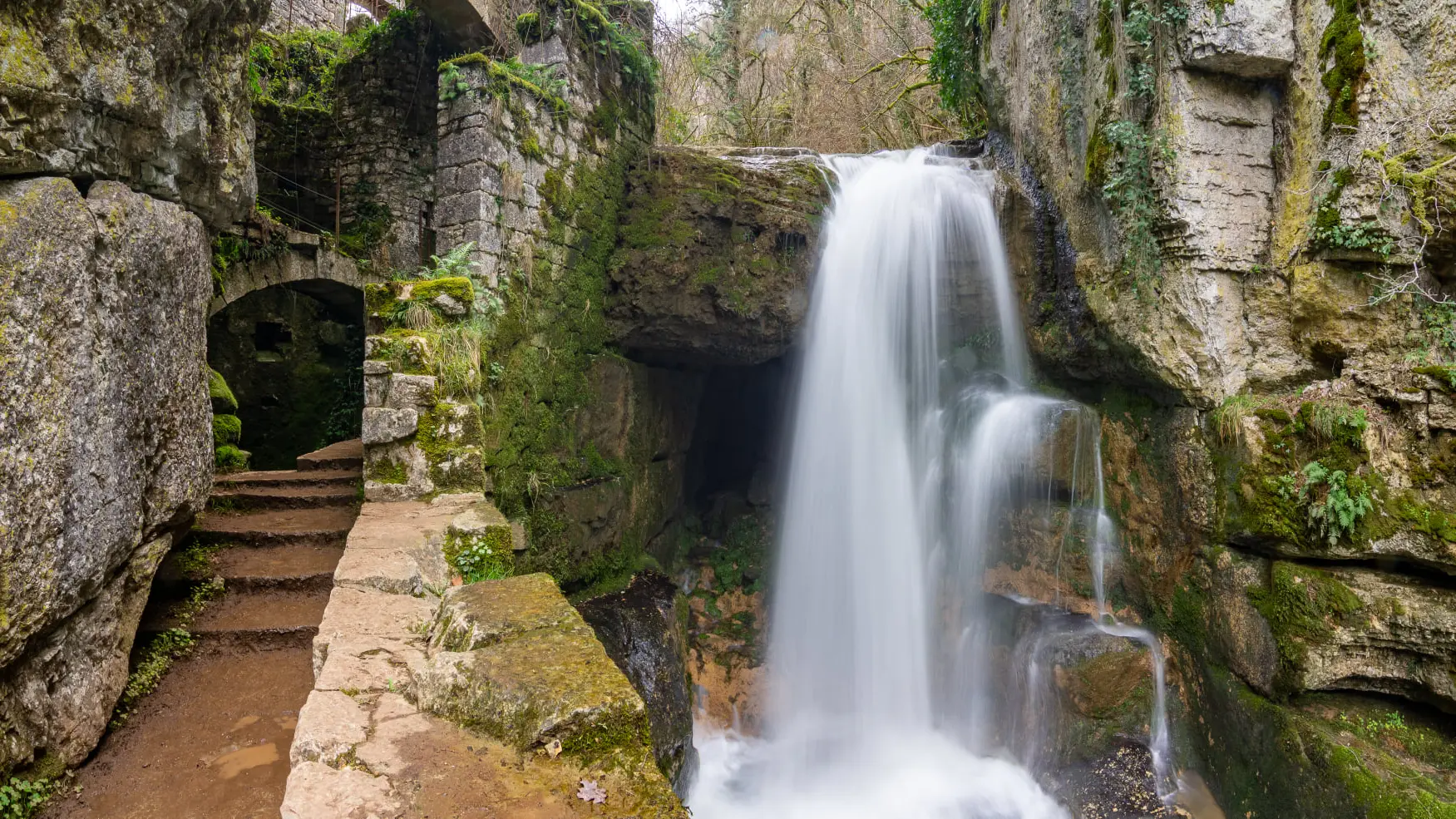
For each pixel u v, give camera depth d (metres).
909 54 12.50
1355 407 5.26
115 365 2.92
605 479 7.67
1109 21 6.28
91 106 2.79
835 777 7.11
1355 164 5.14
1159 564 6.50
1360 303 5.34
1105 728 6.30
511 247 6.45
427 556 3.88
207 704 3.42
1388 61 5.06
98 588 2.88
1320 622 5.10
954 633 7.68
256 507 5.49
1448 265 5.20
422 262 10.79
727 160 7.98
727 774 7.25
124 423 3.00
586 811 1.84
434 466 5.00
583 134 7.57
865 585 8.00
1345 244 5.18
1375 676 5.08
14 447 2.35
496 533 4.30
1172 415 6.35
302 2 13.41
